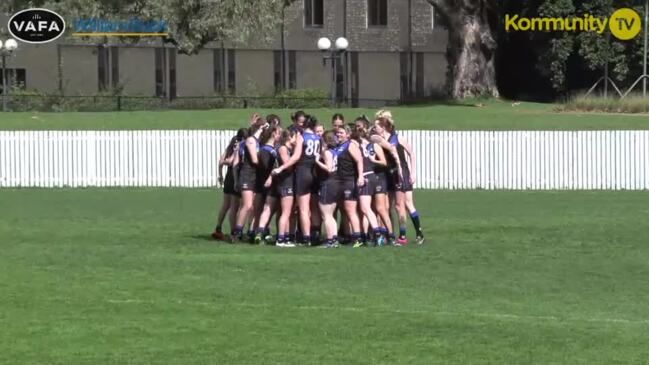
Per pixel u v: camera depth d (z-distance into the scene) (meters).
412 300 49.59
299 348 40.19
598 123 134.00
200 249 66.25
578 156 114.62
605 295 51.19
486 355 39.22
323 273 56.94
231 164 70.75
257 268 58.53
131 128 130.88
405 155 68.00
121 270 57.75
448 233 74.88
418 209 93.19
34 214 88.88
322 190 66.25
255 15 171.38
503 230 76.56
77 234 74.62
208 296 50.28
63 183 117.44
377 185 66.94
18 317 45.34
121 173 117.69
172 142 117.38
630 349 40.19
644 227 78.12
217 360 38.41
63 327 43.53
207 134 116.94
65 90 194.75
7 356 38.88
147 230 77.12
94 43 185.38
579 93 186.50
